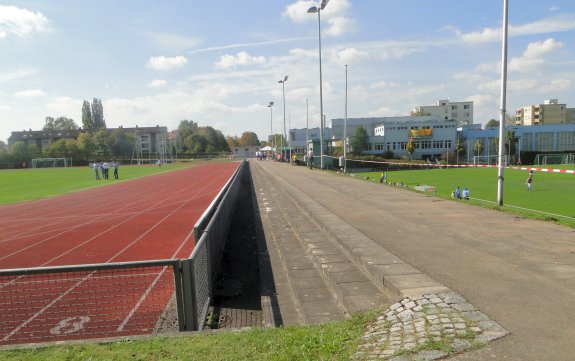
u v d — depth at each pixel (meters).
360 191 18.89
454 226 9.81
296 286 6.94
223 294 7.58
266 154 113.12
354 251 7.59
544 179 37.59
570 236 8.43
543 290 5.24
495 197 24.44
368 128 115.62
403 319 4.54
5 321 6.28
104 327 6.01
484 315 4.46
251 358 4.00
